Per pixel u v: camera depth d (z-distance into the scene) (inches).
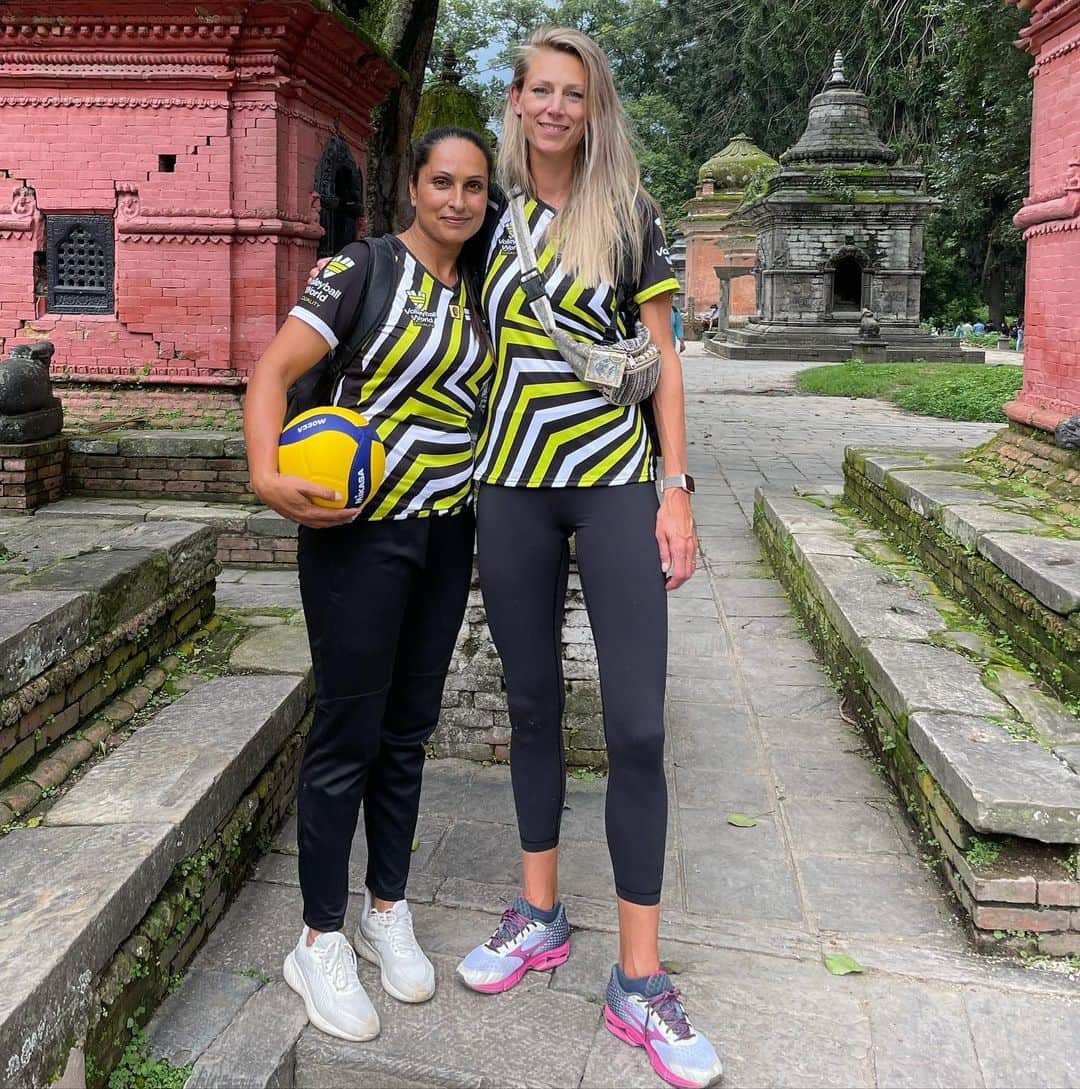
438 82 433.7
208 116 259.8
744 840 132.6
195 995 101.3
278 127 263.4
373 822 104.7
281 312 270.8
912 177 1063.6
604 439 96.7
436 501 96.5
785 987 104.6
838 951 110.0
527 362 96.4
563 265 94.4
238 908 116.3
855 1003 102.3
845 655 179.2
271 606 180.7
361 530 93.9
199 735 121.6
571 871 125.2
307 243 279.7
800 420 585.3
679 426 99.1
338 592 94.3
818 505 277.0
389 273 94.3
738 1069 93.7
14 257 269.6
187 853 104.8
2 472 231.3
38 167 266.4
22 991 76.4
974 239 1528.1
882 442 494.0
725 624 219.9
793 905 118.6
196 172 262.1
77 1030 83.1
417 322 94.1
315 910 100.1
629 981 96.3
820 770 152.6
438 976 105.3
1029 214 240.5
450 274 99.2
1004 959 108.7
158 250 266.5
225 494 245.9
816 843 132.0
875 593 190.4
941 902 119.3
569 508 98.3
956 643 163.3
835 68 1127.0
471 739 153.3
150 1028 96.5
